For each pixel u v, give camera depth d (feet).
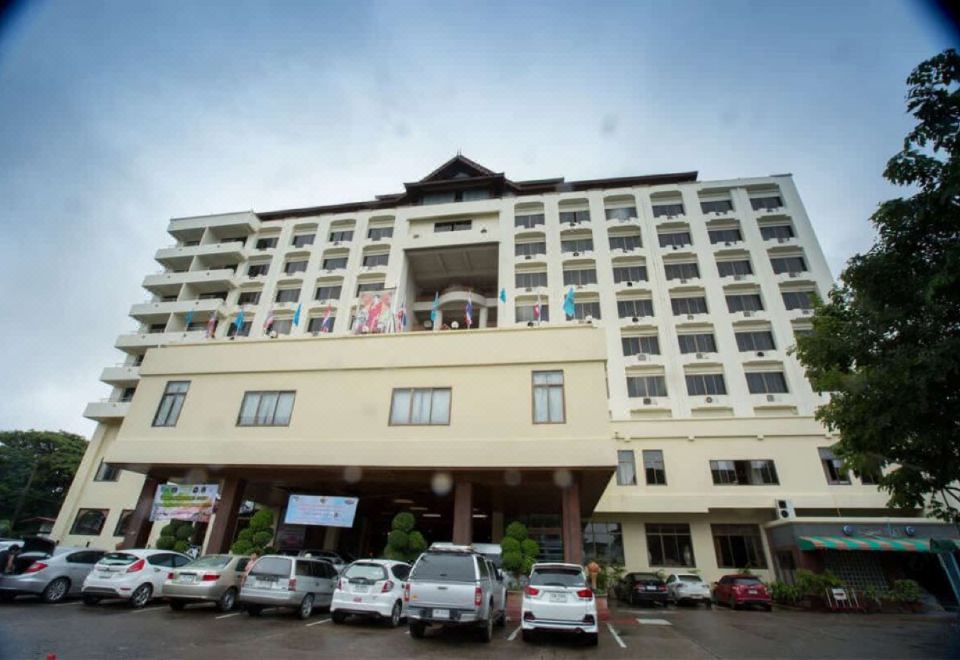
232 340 62.75
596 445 48.32
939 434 26.78
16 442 137.69
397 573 39.06
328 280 124.57
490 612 33.30
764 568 78.84
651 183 129.70
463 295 117.60
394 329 77.56
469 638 33.45
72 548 44.78
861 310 30.68
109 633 29.12
